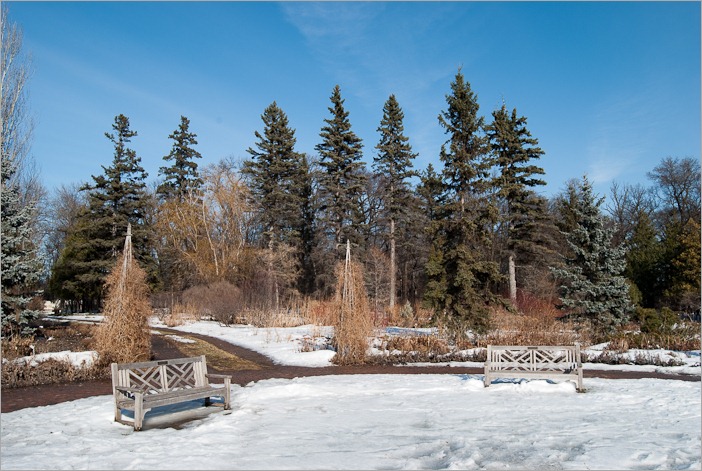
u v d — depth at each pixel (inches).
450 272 809.5
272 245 1620.3
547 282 1321.4
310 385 415.8
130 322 518.3
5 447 247.6
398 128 1561.3
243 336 905.5
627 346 640.4
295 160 1708.9
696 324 776.9
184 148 1930.4
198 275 1503.4
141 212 1579.7
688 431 258.1
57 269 1568.7
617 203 1841.8
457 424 287.4
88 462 217.5
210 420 310.0
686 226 1193.4
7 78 965.2
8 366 472.1
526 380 442.9
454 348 670.5
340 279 633.6
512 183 1315.2
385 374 517.3
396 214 1545.3
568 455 218.1
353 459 218.4
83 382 469.4
